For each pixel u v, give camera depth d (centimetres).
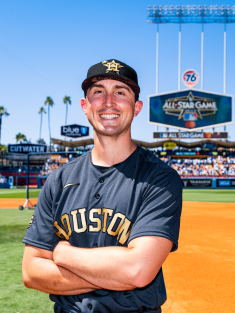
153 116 3822
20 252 630
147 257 136
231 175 3438
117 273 135
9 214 1270
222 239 775
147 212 147
